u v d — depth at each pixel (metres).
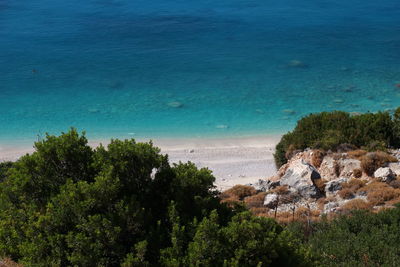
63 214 11.25
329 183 27.17
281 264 11.39
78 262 10.21
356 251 15.12
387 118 35.00
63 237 10.93
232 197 28.42
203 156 50.44
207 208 12.54
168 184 13.10
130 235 11.38
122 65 84.19
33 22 109.25
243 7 127.06
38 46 93.06
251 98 69.38
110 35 100.88
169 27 107.38
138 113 64.06
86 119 62.03
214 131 58.00
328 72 80.94
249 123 60.53
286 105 66.62
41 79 77.12
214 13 120.06
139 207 11.36
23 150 52.56
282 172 31.41
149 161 12.71
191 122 60.84
